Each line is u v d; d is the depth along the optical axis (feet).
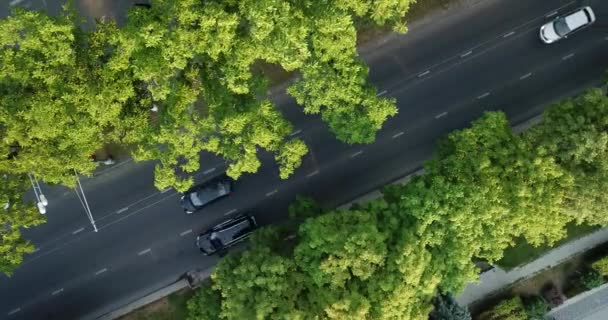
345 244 114.21
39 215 123.44
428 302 125.59
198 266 150.20
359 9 110.83
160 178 113.19
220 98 111.04
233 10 106.52
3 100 108.68
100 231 149.59
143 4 130.52
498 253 123.03
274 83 147.13
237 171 113.80
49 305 149.89
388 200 131.75
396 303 113.09
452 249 119.55
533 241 127.34
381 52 149.28
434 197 118.62
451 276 122.31
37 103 106.11
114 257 149.79
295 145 113.60
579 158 123.03
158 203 149.69
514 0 150.41
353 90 111.55
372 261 113.70
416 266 113.80
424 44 149.79
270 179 150.41
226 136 112.57
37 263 149.38
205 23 101.50
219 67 110.73
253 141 109.91
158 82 108.06
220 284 122.31
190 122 109.19
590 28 150.71
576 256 149.48
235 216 149.89
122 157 148.15
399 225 122.31
